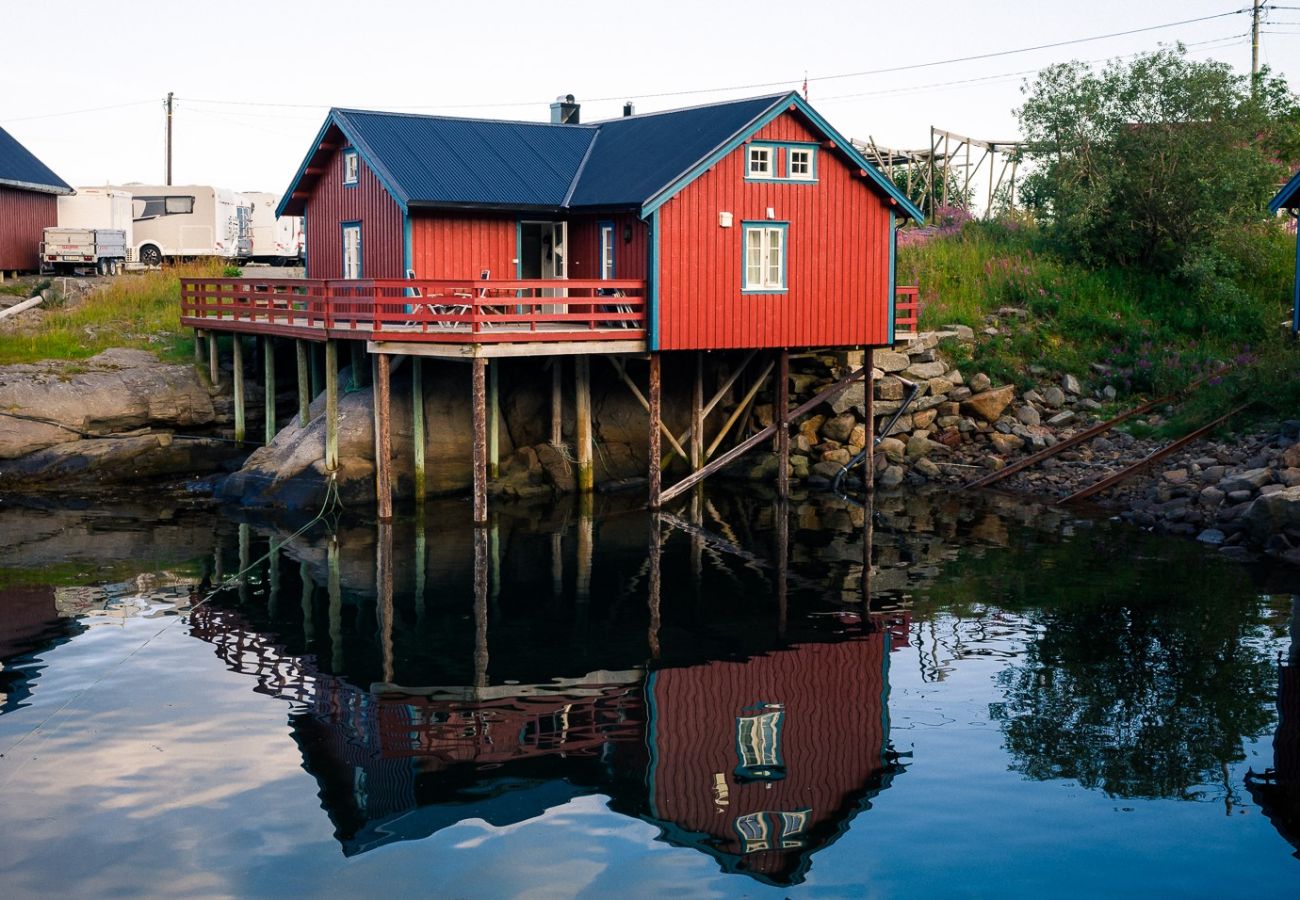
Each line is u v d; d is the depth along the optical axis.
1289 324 35.31
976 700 15.56
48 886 10.87
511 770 13.42
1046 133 40.00
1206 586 20.72
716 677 16.47
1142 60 38.62
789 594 20.64
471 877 11.12
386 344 25.67
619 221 27.48
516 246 29.12
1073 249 39.50
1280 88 39.09
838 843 11.75
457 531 25.44
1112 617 19.11
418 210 27.78
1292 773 13.29
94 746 14.02
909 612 19.56
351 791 12.88
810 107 27.25
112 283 40.91
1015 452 31.75
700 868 11.30
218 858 11.42
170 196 47.66
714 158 26.25
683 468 31.81
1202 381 32.53
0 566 22.28
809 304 28.28
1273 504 22.80
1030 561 22.72
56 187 44.88
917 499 28.97
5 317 37.22
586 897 10.74
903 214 29.52
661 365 31.48
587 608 19.77
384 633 18.39
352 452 28.20
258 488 28.55
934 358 33.19
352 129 29.33
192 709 15.21
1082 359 34.47
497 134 31.19
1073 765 13.52
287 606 19.78
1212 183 37.44
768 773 13.35
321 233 33.03
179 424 32.59
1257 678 16.22
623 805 12.58
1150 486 27.56
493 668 16.83
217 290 32.78
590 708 15.30
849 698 15.66
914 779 13.20
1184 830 12.02
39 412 30.91
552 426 29.91
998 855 11.52
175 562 22.67
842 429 31.98
